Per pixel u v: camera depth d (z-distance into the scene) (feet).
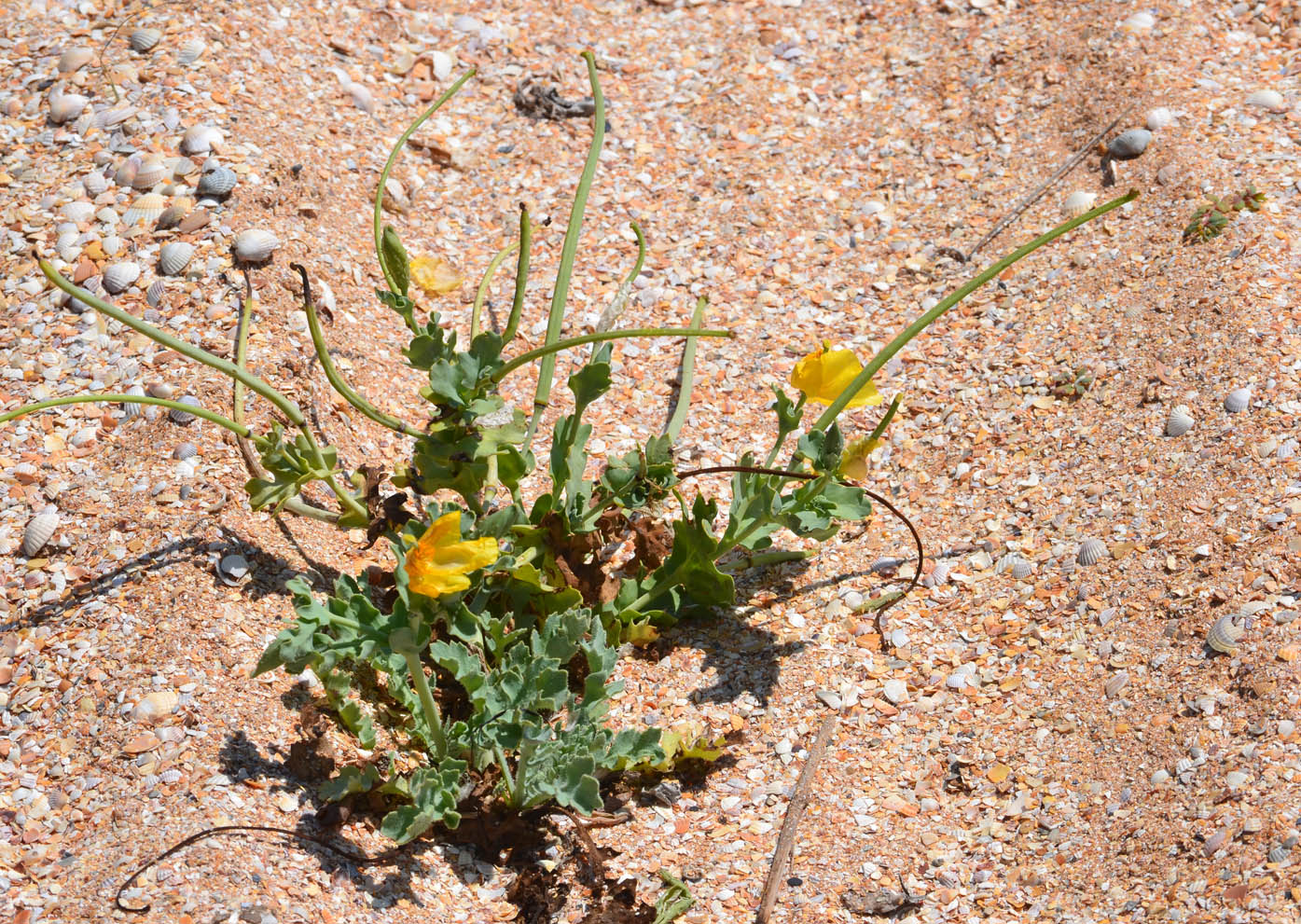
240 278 7.17
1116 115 7.73
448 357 6.52
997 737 6.70
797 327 7.47
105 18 7.73
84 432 6.91
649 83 8.04
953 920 6.46
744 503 6.77
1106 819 6.54
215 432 6.91
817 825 6.59
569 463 6.72
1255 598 6.72
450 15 8.12
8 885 6.30
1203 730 6.59
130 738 6.48
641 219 7.70
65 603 6.66
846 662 6.84
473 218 7.68
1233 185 7.46
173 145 7.41
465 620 6.43
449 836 6.53
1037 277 7.47
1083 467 7.07
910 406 7.30
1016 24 8.05
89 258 7.20
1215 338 7.15
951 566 6.99
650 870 6.52
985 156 7.79
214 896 6.28
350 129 7.71
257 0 7.84
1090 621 6.82
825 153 7.86
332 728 6.56
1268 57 7.86
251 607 6.69
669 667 6.84
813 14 8.21
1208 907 6.36
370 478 6.77
